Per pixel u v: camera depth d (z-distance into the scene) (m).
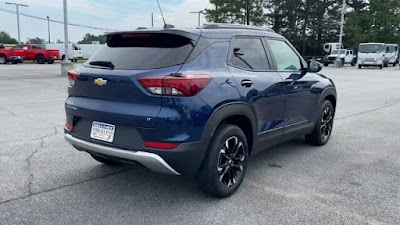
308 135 5.90
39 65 32.00
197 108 3.34
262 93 4.15
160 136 3.25
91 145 3.64
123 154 3.40
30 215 3.39
